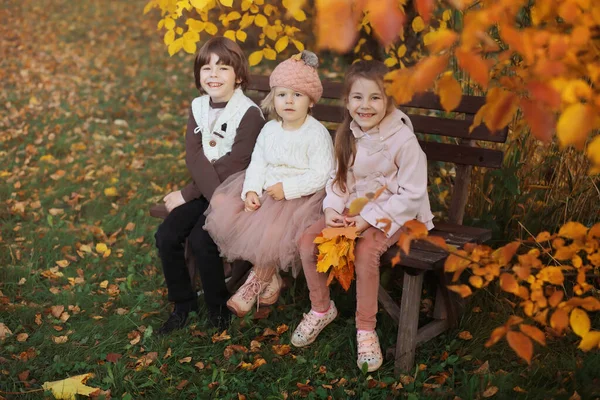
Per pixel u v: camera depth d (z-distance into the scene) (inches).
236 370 116.9
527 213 139.6
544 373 110.3
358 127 117.6
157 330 131.0
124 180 206.2
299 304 136.6
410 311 110.8
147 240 170.7
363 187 117.3
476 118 72.2
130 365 118.8
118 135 251.1
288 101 122.9
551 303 80.6
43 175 208.7
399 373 113.1
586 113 62.2
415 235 82.2
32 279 148.6
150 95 300.4
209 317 130.7
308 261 117.6
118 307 140.6
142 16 464.4
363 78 112.0
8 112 270.8
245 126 133.9
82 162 220.7
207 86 134.0
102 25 441.7
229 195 129.0
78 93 300.8
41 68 339.6
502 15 67.1
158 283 149.6
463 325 125.3
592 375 108.7
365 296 113.0
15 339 126.8
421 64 65.0
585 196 135.2
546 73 63.8
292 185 123.6
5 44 383.6
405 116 116.9
